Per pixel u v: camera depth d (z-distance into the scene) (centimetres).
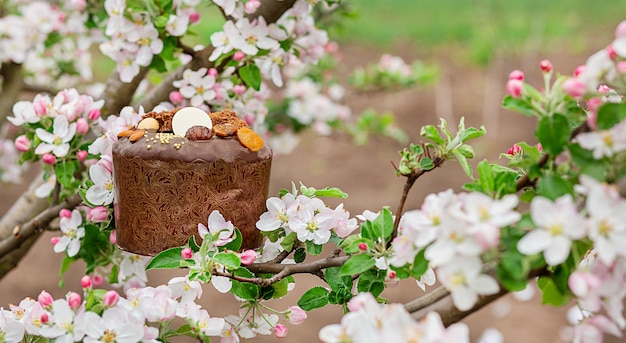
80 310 121
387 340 104
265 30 148
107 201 134
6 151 232
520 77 113
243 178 126
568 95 111
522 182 116
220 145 126
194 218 126
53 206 153
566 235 105
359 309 109
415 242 110
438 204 109
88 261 148
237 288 128
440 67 704
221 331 129
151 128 130
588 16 928
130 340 119
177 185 125
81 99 147
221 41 148
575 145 111
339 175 472
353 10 209
